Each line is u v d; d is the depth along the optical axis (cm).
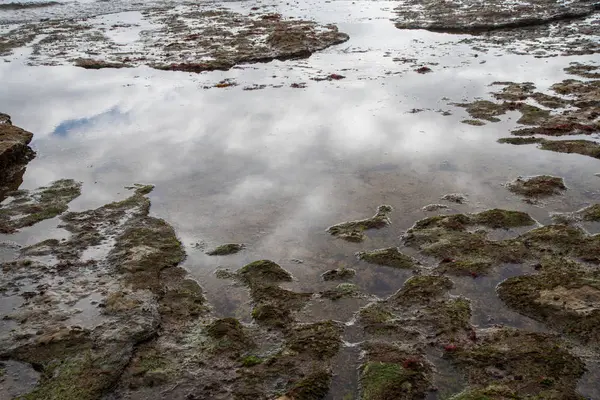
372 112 2127
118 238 1311
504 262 1162
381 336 971
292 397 841
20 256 1246
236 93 2414
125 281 1140
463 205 1423
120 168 1719
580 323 957
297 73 2691
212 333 988
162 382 883
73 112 2231
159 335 991
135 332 985
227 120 2102
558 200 1420
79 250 1263
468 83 2427
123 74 2745
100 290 1113
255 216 1411
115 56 3056
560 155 1697
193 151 1838
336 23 3812
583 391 825
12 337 980
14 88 2531
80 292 1109
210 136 1959
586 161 1645
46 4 4762
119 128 2059
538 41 3088
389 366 894
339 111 2153
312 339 966
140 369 909
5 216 1430
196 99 2352
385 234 1307
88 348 952
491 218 1326
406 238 1281
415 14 3969
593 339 921
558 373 858
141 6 4684
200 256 1243
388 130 1953
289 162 1730
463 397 827
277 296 1088
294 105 2234
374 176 1612
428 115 2078
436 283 1102
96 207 1476
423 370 886
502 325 986
